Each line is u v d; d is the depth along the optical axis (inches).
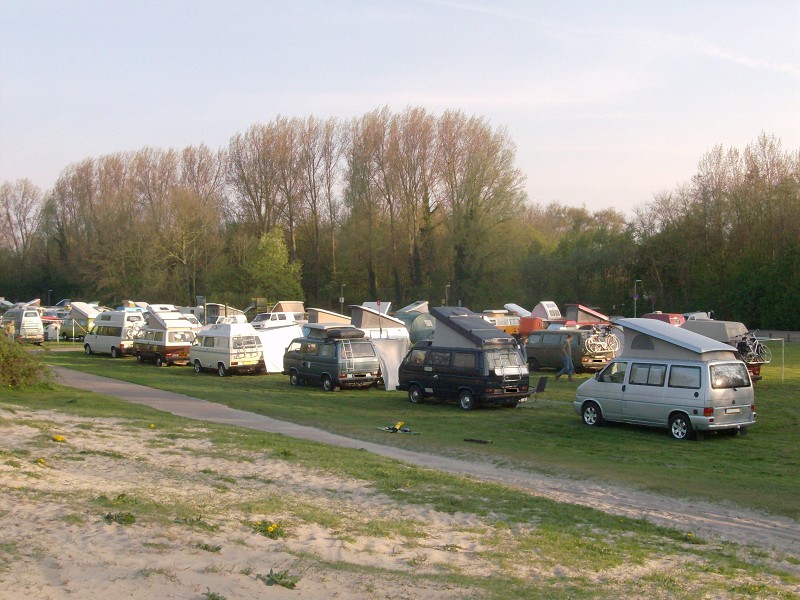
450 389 888.9
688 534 380.8
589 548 347.9
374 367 1064.8
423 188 2751.0
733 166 2536.9
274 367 1293.1
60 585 230.1
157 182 3036.4
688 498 464.1
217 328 1269.7
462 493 448.1
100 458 488.7
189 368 1392.7
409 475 492.4
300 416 801.6
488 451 621.6
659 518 417.1
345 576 271.9
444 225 2723.9
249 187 2994.6
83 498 351.3
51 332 2143.2
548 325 1680.6
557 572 308.2
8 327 1049.5
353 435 691.4
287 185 2977.4
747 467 562.6
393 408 887.7
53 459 472.1
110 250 2888.8
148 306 2356.1
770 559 345.7
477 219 2596.0
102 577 240.5
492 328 908.6
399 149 2719.0
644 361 721.6
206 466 491.8
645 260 2632.9
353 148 2778.1
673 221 2600.9
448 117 2689.5
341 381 1037.2
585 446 649.6
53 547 266.5
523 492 467.5
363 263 2952.8
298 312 2319.1
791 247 2287.2
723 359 687.1
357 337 1071.0
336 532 341.7
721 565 330.0
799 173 2399.1
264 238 2822.3
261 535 318.3
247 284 2847.0
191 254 2888.8
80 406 784.9
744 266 2393.0
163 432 628.4
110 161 3117.6
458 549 332.8
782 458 597.3
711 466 566.6
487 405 903.1
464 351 881.5
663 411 693.9
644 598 278.4
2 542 267.4
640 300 2645.2
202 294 2878.9
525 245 2699.3
